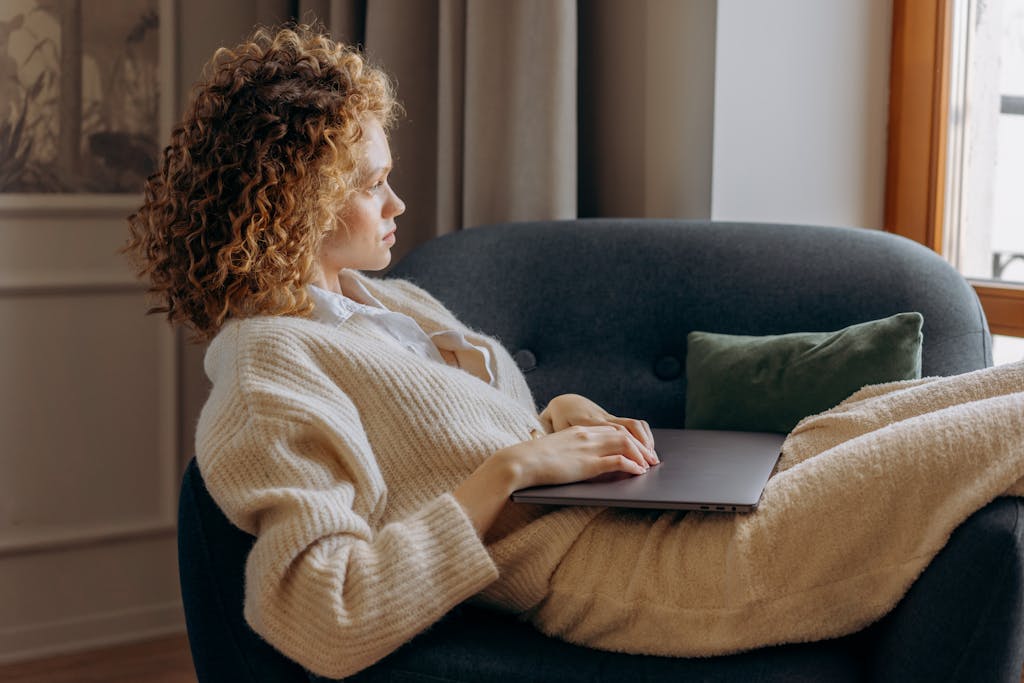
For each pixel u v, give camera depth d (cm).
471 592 113
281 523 110
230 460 113
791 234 179
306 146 129
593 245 184
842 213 217
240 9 246
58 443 234
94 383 237
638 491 117
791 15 207
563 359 182
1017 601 101
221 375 121
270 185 127
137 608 246
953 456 109
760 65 206
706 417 164
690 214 211
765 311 174
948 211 215
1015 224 205
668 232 183
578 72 231
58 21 225
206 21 242
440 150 220
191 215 129
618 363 180
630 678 110
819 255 174
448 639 119
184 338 245
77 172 230
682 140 211
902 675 106
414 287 165
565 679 111
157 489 245
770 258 176
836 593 111
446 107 218
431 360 140
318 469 115
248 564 112
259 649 117
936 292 165
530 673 112
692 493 115
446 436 125
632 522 123
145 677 226
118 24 231
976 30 208
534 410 159
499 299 182
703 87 206
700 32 206
